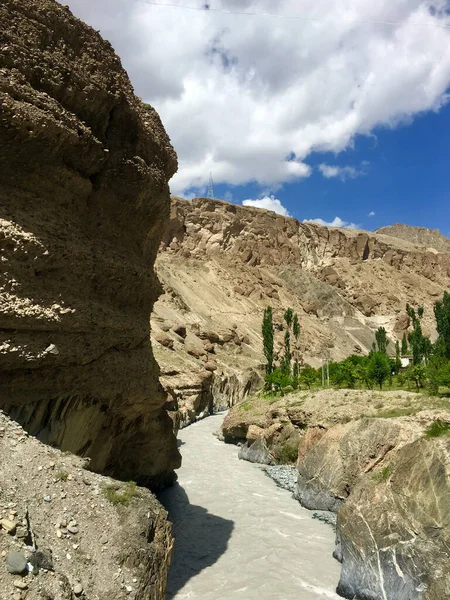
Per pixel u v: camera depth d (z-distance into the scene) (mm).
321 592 15516
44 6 13102
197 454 36750
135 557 10234
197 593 15242
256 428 35875
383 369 37156
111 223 16531
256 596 15102
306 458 25672
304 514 22922
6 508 8984
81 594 8664
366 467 21797
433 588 13125
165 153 19016
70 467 11586
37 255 12203
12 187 12531
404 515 15547
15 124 11758
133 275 17281
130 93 16766
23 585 7680
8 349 11312
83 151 14203
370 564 15031
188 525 21172
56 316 12578
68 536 9641
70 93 13711
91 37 14938
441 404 24828
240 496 25719
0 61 11719
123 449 20047
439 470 15734
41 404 12734
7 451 10508
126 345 17062
